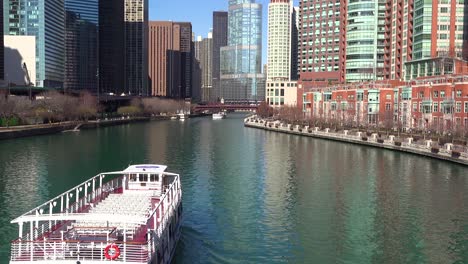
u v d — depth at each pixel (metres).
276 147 116.62
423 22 167.12
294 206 53.91
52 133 152.00
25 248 28.20
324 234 44.12
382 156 97.06
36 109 163.38
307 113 198.25
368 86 156.88
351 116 155.25
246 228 45.59
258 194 59.94
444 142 101.19
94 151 104.56
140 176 42.06
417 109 134.88
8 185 64.88
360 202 55.84
